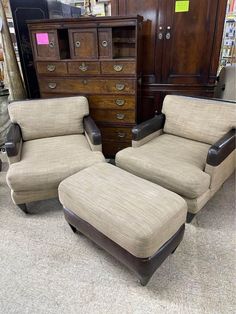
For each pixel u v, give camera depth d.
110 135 2.63
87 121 2.26
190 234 1.71
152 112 2.70
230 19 3.11
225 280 1.39
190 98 2.19
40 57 2.39
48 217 1.91
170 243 1.34
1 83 3.02
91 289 1.35
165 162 1.78
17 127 2.17
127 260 1.28
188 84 2.47
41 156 1.92
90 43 2.22
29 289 1.36
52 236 1.72
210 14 2.15
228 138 1.74
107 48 2.21
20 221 1.87
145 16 2.28
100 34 2.16
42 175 1.73
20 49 2.64
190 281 1.38
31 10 2.51
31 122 2.23
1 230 1.78
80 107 2.33
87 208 1.37
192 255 1.55
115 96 2.41
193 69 2.40
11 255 1.57
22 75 2.94
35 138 2.28
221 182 1.87
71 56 2.32
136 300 1.29
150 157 1.86
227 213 1.91
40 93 2.60
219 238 1.67
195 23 2.21
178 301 1.28
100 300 1.30
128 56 2.48
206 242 1.64
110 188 1.47
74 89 2.47
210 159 1.63
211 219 1.85
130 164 1.88
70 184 1.53
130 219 1.24
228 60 3.27
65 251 1.60
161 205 1.32
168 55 2.39
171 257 1.54
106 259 1.53
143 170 1.80
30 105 2.25
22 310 1.26
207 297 1.30
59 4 2.62
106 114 2.53
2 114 2.98
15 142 1.87
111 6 2.33
